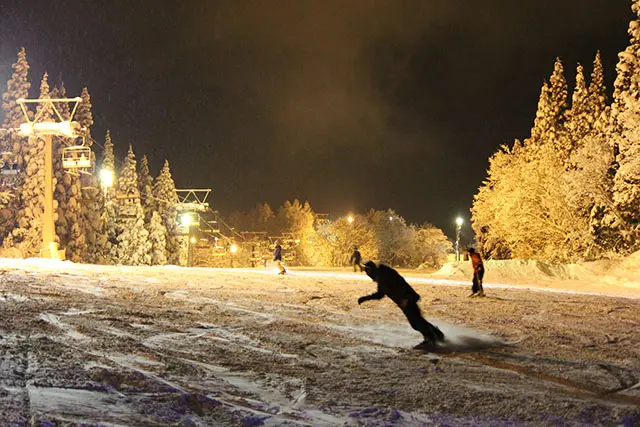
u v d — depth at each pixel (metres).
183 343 8.93
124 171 72.81
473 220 51.59
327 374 7.39
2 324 9.00
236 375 7.11
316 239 109.00
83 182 66.06
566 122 54.59
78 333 8.90
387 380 7.16
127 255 70.50
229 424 5.13
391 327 11.45
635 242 36.38
